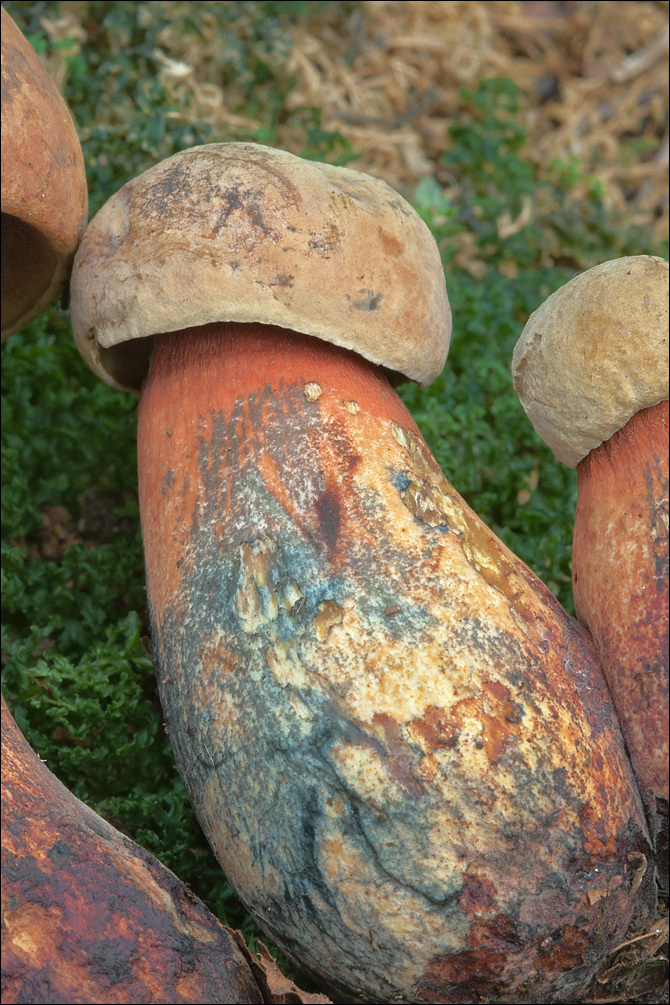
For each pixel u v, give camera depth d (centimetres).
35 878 28
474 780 29
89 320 32
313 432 31
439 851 29
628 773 30
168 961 29
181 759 31
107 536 41
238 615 30
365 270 31
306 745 29
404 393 43
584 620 32
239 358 31
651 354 31
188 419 32
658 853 31
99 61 49
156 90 47
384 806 29
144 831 34
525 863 29
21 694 35
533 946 29
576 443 32
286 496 30
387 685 29
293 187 31
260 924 31
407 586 30
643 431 31
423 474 31
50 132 31
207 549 31
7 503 39
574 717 30
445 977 30
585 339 31
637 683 31
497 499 41
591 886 29
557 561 39
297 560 30
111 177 45
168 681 31
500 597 30
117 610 39
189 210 31
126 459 41
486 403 44
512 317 47
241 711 30
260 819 30
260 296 31
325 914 29
